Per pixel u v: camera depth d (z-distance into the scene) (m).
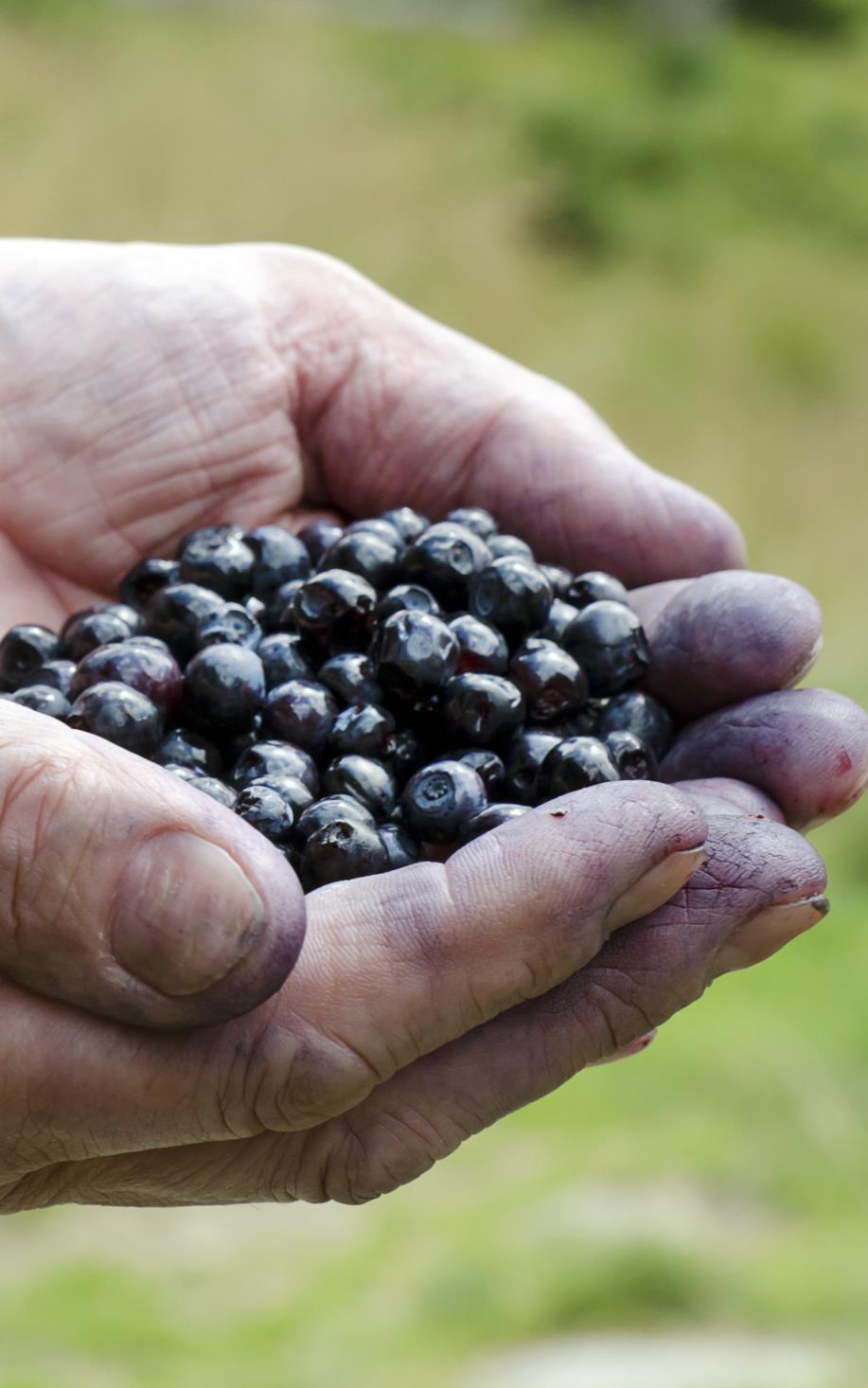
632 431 1.73
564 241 1.92
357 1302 0.74
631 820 0.44
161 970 0.43
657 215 1.98
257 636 0.49
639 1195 0.80
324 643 0.48
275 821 0.45
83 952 0.43
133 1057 0.44
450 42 2.30
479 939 0.44
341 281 0.56
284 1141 0.45
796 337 1.81
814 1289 0.71
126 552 0.55
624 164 2.08
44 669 0.48
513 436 0.54
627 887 0.44
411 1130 0.45
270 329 0.56
